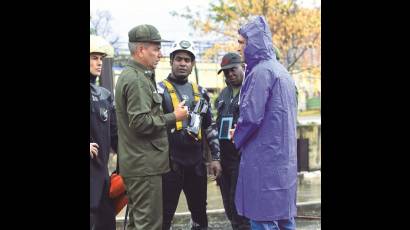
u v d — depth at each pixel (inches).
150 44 162.6
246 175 162.1
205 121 204.4
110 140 182.1
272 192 159.3
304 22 530.9
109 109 178.4
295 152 165.2
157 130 160.1
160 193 162.4
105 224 172.9
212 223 251.9
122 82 159.8
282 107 159.3
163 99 193.6
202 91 204.5
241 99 162.6
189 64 196.9
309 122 462.6
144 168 159.6
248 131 158.7
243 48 166.1
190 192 202.7
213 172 206.1
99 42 168.9
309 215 267.7
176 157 192.5
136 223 161.9
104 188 172.1
